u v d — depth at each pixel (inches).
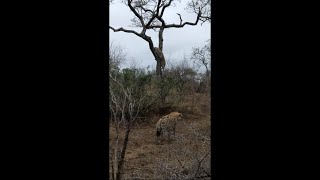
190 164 289.9
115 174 259.4
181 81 640.4
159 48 875.4
